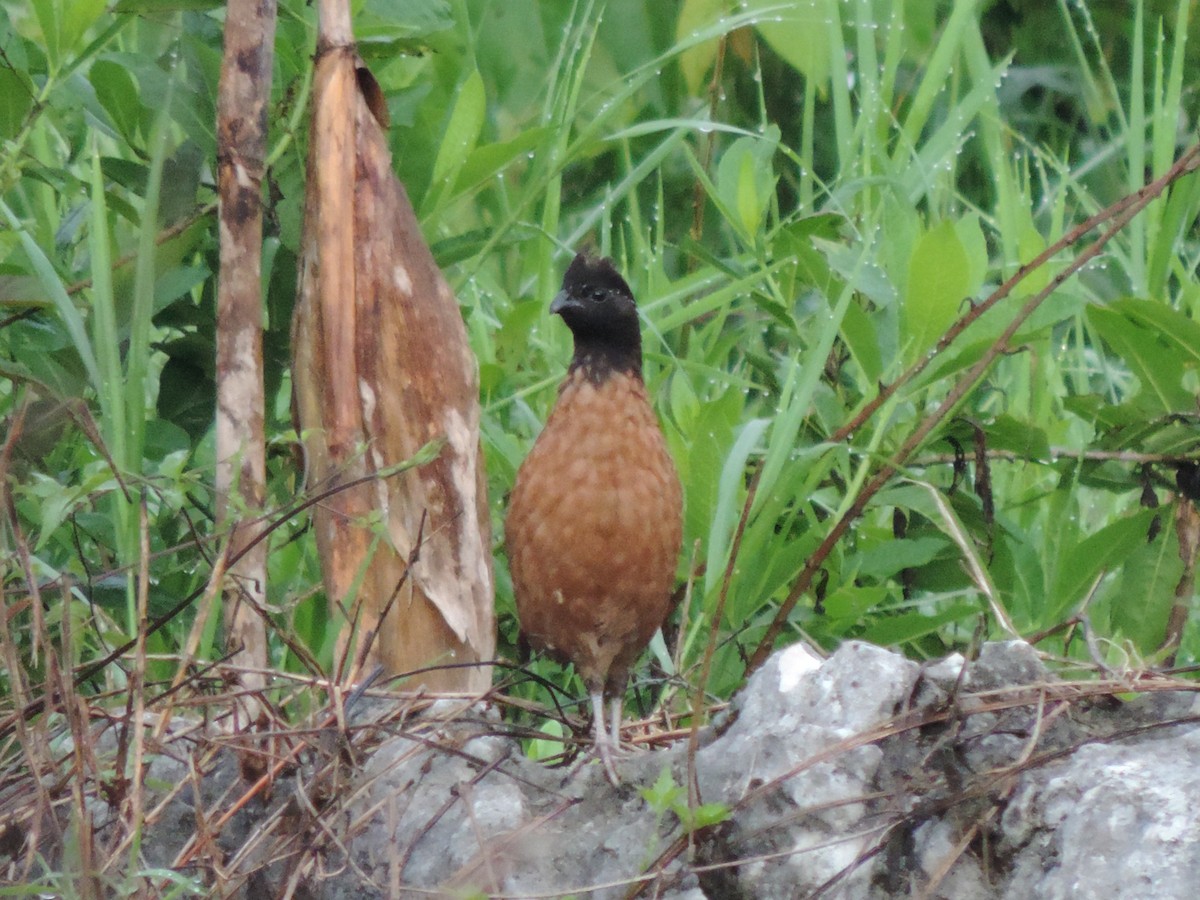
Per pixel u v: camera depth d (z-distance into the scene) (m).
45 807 6.12
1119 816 5.49
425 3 8.52
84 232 9.11
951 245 8.59
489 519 7.95
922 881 5.75
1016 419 9.70
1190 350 8.99
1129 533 8.89
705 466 8.77
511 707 8.13
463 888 5.80
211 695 6.83
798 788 5.89
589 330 7.58
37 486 6.35
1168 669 6.59
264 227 8.78
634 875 5.86
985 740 6.08
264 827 6.25
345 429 7.42
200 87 8.34
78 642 7.28
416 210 9.30
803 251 9.56
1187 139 15.18
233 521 6.84
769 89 15.38
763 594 8.75
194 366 8.91
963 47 14.41
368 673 7.42
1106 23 15.93
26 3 8.99
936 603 9.55
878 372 9.16
